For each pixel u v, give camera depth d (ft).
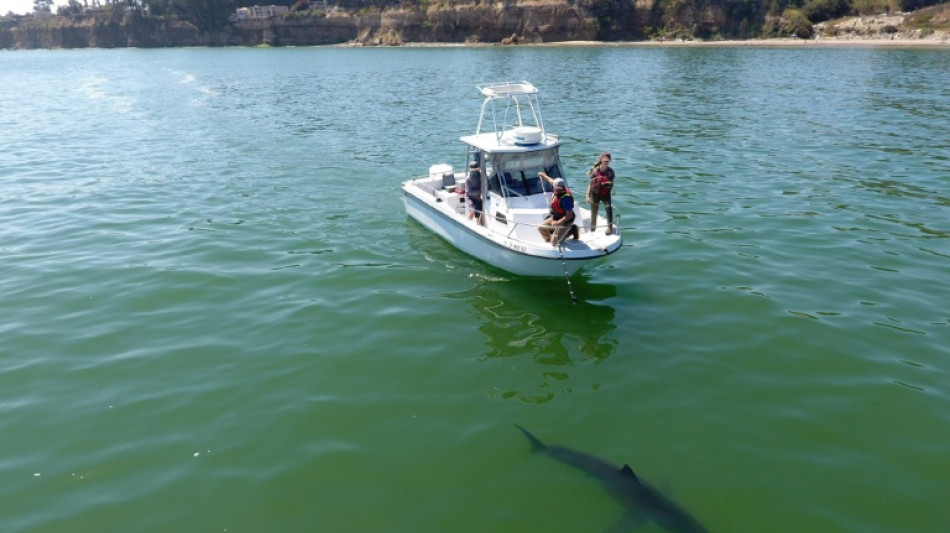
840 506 27.61
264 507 28.19
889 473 29.45
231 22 546.67
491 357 40.16
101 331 43.68
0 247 59.57
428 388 36.99
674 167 85.87
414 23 456.45
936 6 361.71
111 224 66.03
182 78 241.35
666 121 123.03
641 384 36.91
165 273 53.11
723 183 77.30
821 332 41.73
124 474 30.32
